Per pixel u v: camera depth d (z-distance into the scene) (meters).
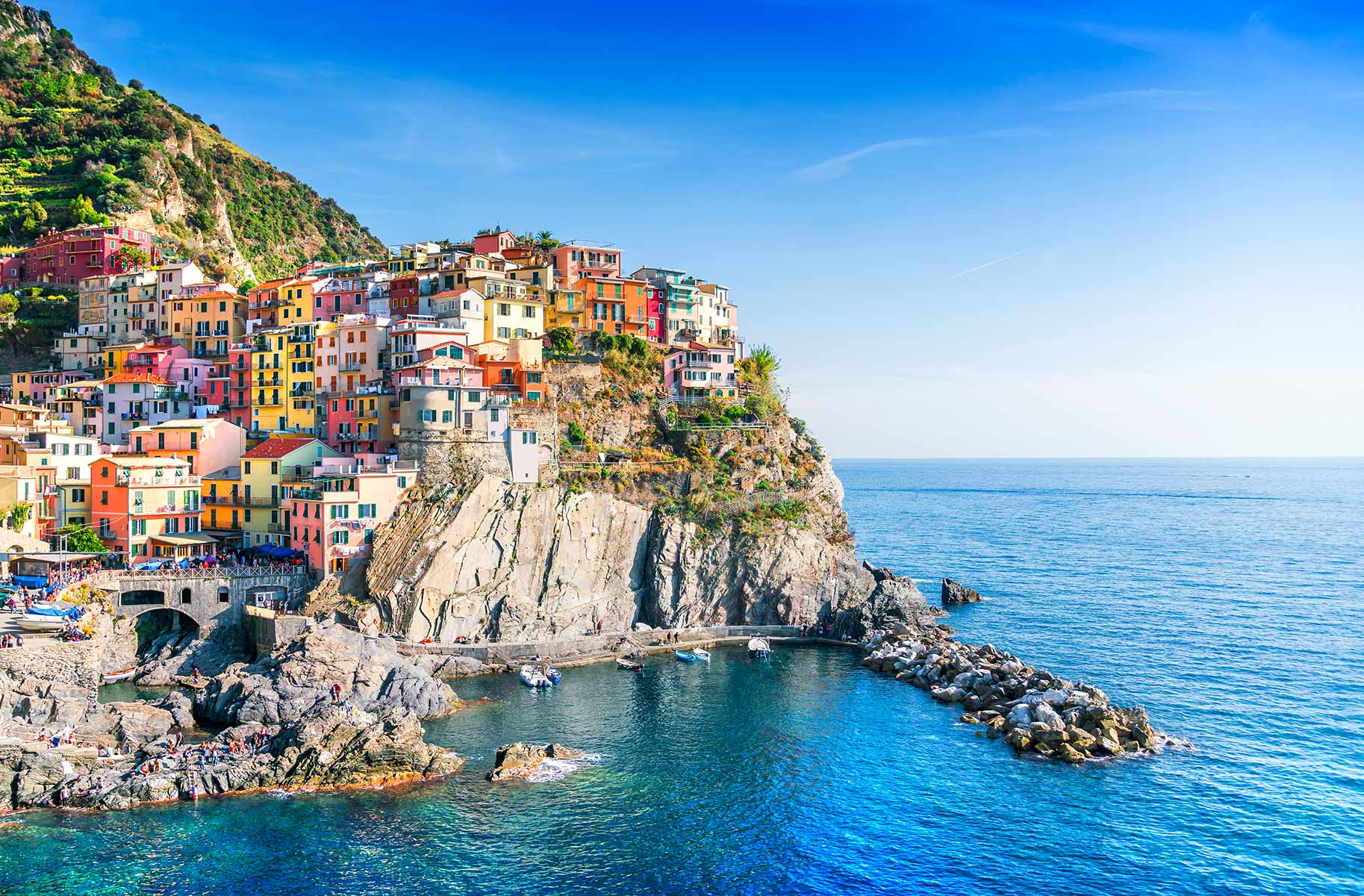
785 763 101.69
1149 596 192.62
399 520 137.50
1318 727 113.38
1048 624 165.88
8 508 131.50
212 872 78.00
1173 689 127.50
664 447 166.75
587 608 147.25
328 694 109.50
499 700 120.06
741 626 153.88
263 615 124.81
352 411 157.50
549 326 180.00
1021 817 90.38
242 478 146.00
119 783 89.12
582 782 96.06
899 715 116.56
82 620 113.81
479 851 82.38
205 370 176.12
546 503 145.88
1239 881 80.06
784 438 176.75
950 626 163.12
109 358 183.50
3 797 86.88
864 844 85.25
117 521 137.88
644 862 81.56
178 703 106.56
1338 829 88.25
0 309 196.00
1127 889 79.00
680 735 109.31
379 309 179.38
